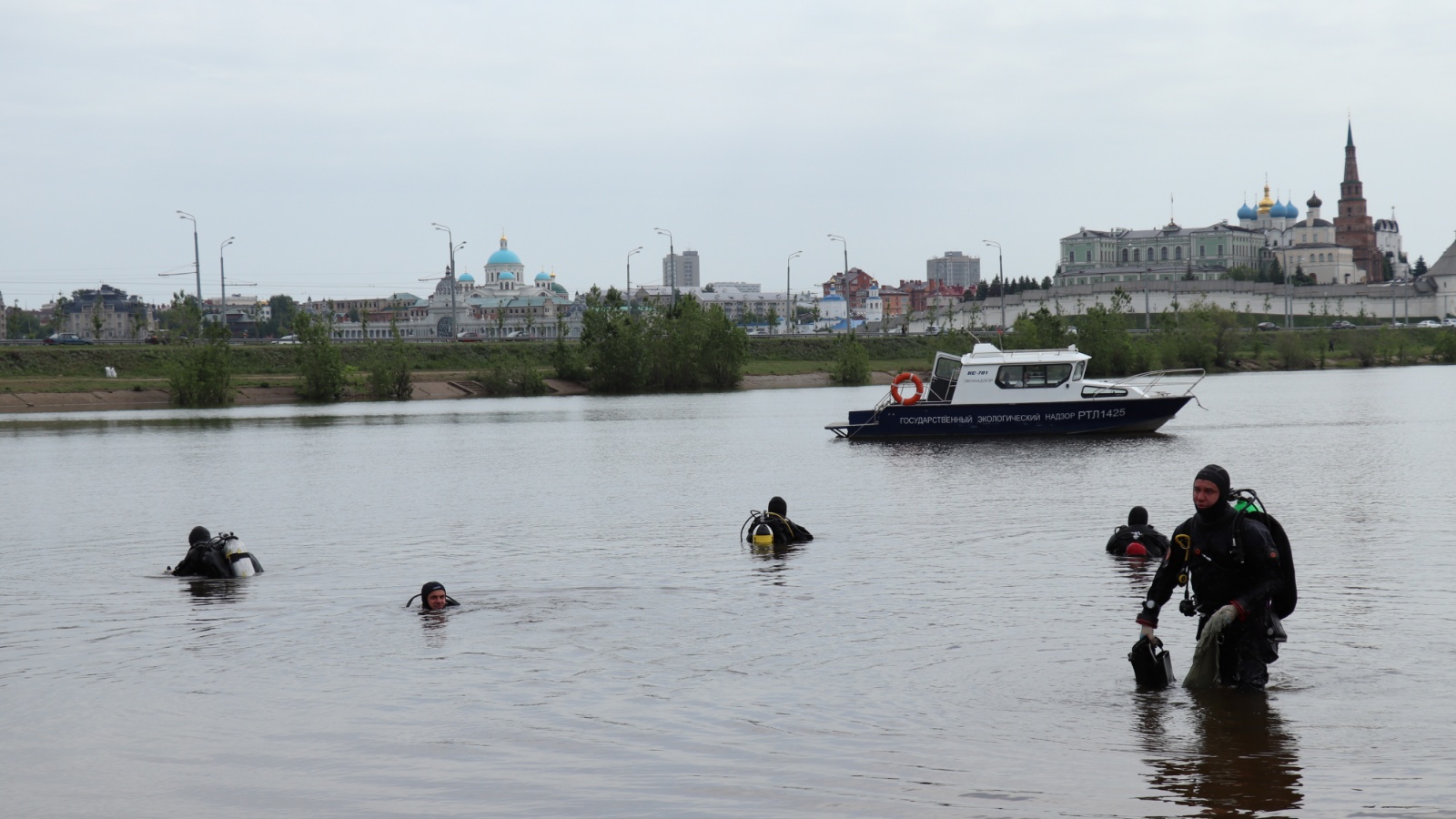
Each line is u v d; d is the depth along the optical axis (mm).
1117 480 33250
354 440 55000
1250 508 11062
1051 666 12133
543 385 106312
